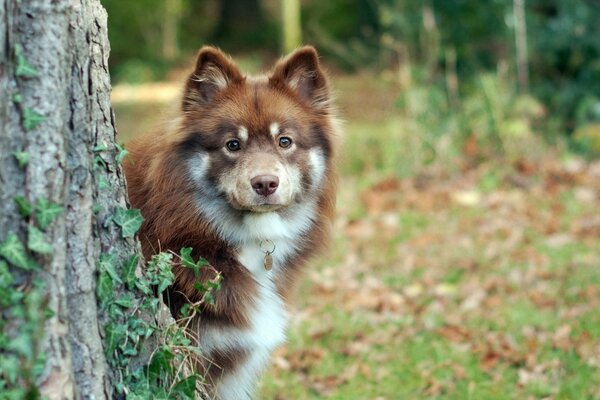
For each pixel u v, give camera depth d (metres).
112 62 24.80
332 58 21.75
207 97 4.65
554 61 12.91
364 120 15.01
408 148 11.76
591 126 12.16
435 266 8.06
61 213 2.94
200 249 4.38
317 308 7.13
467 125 11.87
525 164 11.03
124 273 3.39
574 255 8.12
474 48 12.87
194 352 3.93
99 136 3.30
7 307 2.83
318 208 4.88
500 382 5.60
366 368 5.90
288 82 4.82
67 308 3.04
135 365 3.44
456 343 6.30
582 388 5.38
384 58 13.56
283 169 4.46
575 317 6.58
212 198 4.45
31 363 2.84
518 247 8.43
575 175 10.62
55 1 2.90
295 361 6.09
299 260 4.77
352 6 24.62
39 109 2.87
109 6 24.67
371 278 7.83
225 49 28.70
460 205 9.98
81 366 3.10
